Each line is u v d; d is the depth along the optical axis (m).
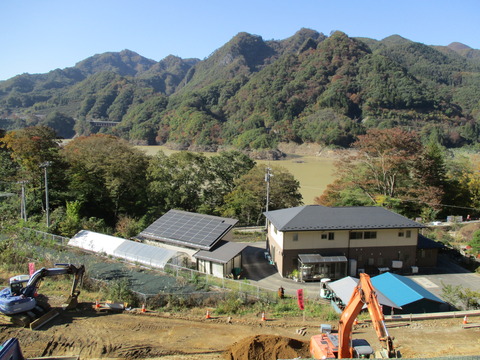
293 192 50.91
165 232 32.91
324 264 28.12
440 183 51.19
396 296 21.84
